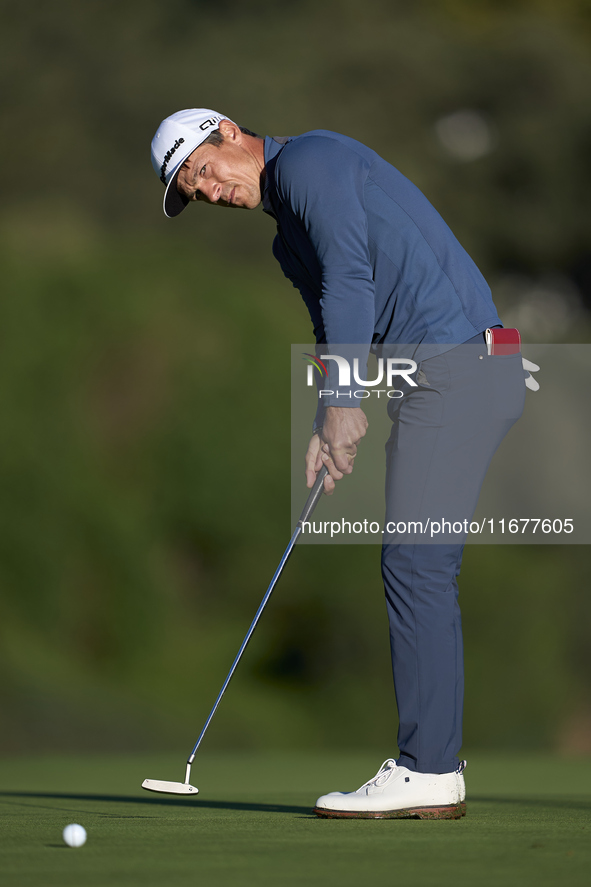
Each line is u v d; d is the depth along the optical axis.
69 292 44.03
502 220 70.62
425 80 70.00
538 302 71.69
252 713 39.31
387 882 5.96
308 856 6.93
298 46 69.44
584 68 73.06
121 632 40.69
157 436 43.31
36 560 40.25
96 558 41.06
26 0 66.56
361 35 70.88
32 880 6.07
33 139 64.44
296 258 10.55
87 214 62.88
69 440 41.88
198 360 44.06
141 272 45.50
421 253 9.79
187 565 43.22
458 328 9.78
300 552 42.62
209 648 41.59
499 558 44.78
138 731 35.06
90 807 11.50
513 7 80.00
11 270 44.09
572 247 71.38
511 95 71.12
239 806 11.55
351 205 9.64
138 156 64.50
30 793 15.38
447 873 6.26
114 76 65.31
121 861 6.74
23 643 38.59
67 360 42.97
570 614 43.69
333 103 68.19
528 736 40.59
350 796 9.59
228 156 10.35
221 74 66.31
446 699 9.59
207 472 43.12
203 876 6.18
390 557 9.75
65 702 35.31
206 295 45.19
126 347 43.81
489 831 8.36
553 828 8.60
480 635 41.50
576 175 71.50
